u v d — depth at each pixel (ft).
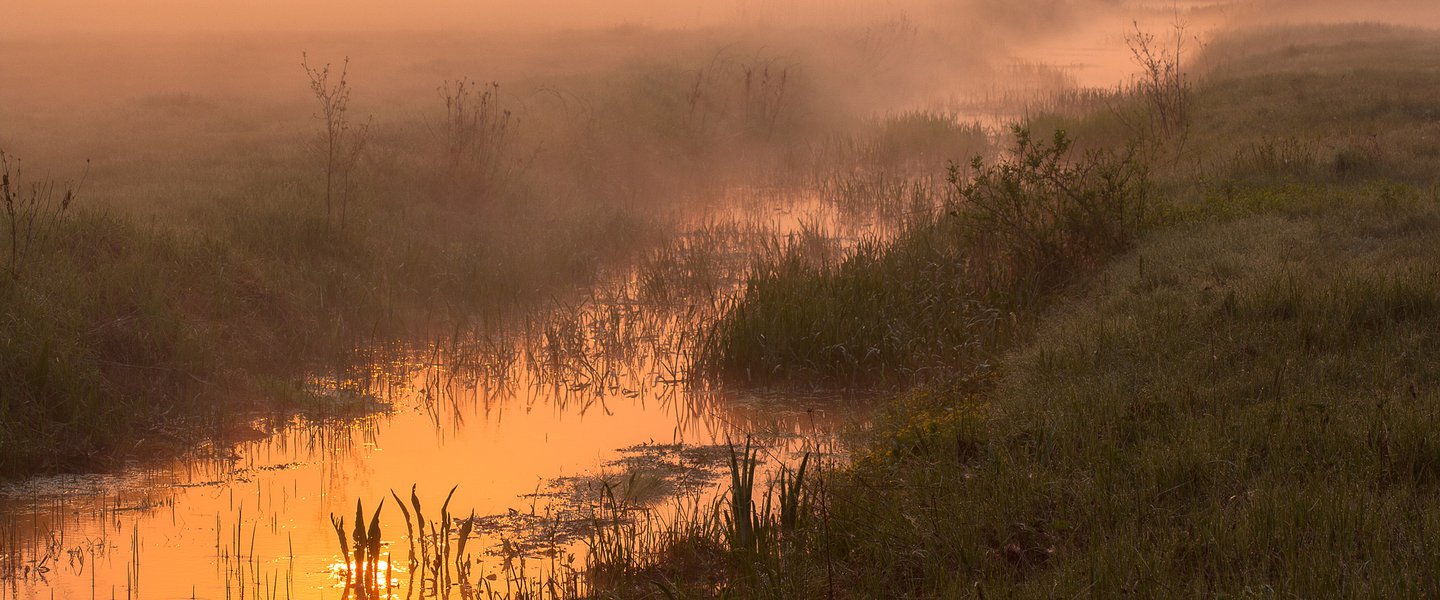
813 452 26.32
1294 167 46.50
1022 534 17.81
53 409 26.63
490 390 32.04
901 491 20.54
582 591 19.19
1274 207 38.99
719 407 30.55
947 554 17.42
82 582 19.63
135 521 22.67
